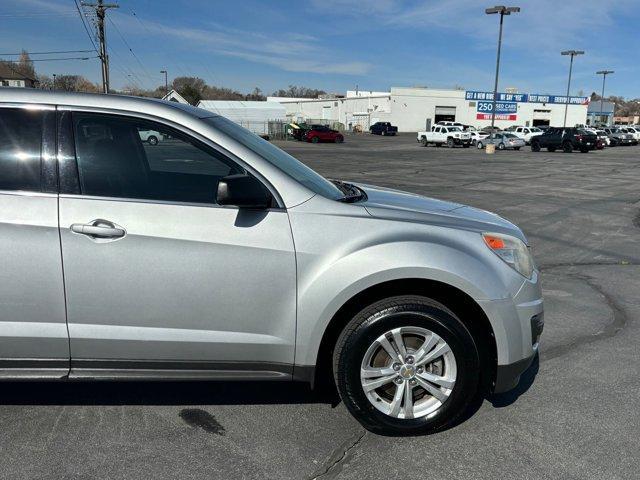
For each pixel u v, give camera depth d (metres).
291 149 39.59
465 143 44.56
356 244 2.93
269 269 2.92
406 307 2.96
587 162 28.75
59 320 2.91
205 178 3.02
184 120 3.03
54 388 3.66
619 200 13.75
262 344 2.99
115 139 2.99
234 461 2.90
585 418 3.37
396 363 3.03
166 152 3.00
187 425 3.24
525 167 24.75
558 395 3.66
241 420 3.31
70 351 2.95
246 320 2.96
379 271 2.89
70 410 3.38
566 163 27.78
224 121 3.46
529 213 11.50
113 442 3.04
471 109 78.75
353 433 3.18
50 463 2.84
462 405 3.08
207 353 2.99
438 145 47.53
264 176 2.99
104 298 2.89
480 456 2.97
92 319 2.91
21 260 2.85
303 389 3.71
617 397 3.64
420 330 2.99
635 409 3.48
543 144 40.16
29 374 2.98
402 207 3.29
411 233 2.99
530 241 8.77
